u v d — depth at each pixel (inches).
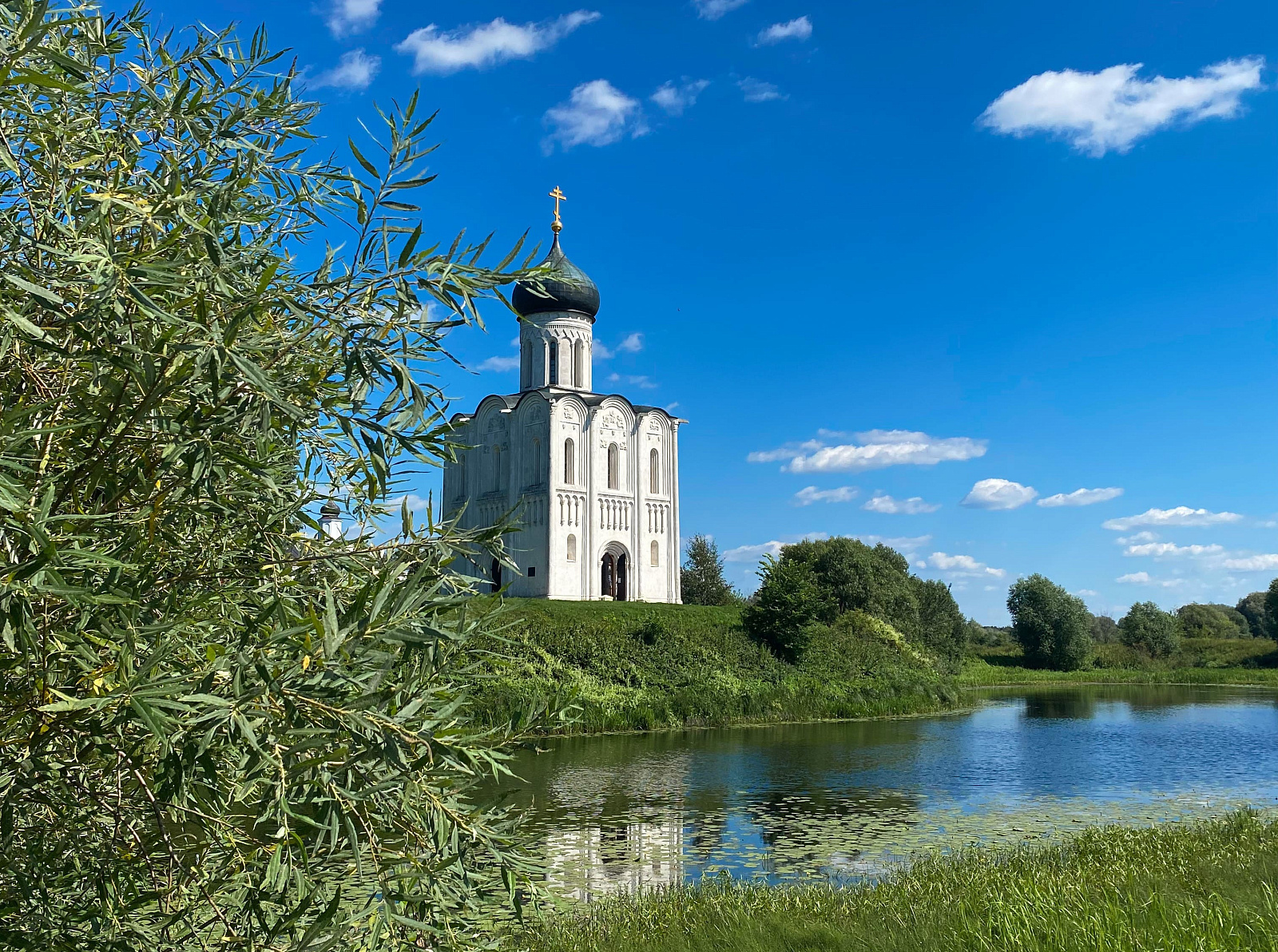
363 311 176.1
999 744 1298.0
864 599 2933.1
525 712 190.1
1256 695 2497.5
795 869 606.9
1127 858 523.5
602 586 2561.5
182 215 154.9
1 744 146.3
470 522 2600.9
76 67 146.0
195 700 138.9
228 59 209.3
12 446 136.6
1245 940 303.1
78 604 144.6
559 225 2667.3
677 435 2679.6
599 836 703.7
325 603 180.4
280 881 156.6
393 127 178.1
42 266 161.2
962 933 345.1
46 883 181.8
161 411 158.7
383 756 150.8
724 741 1309.1
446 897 169.9
